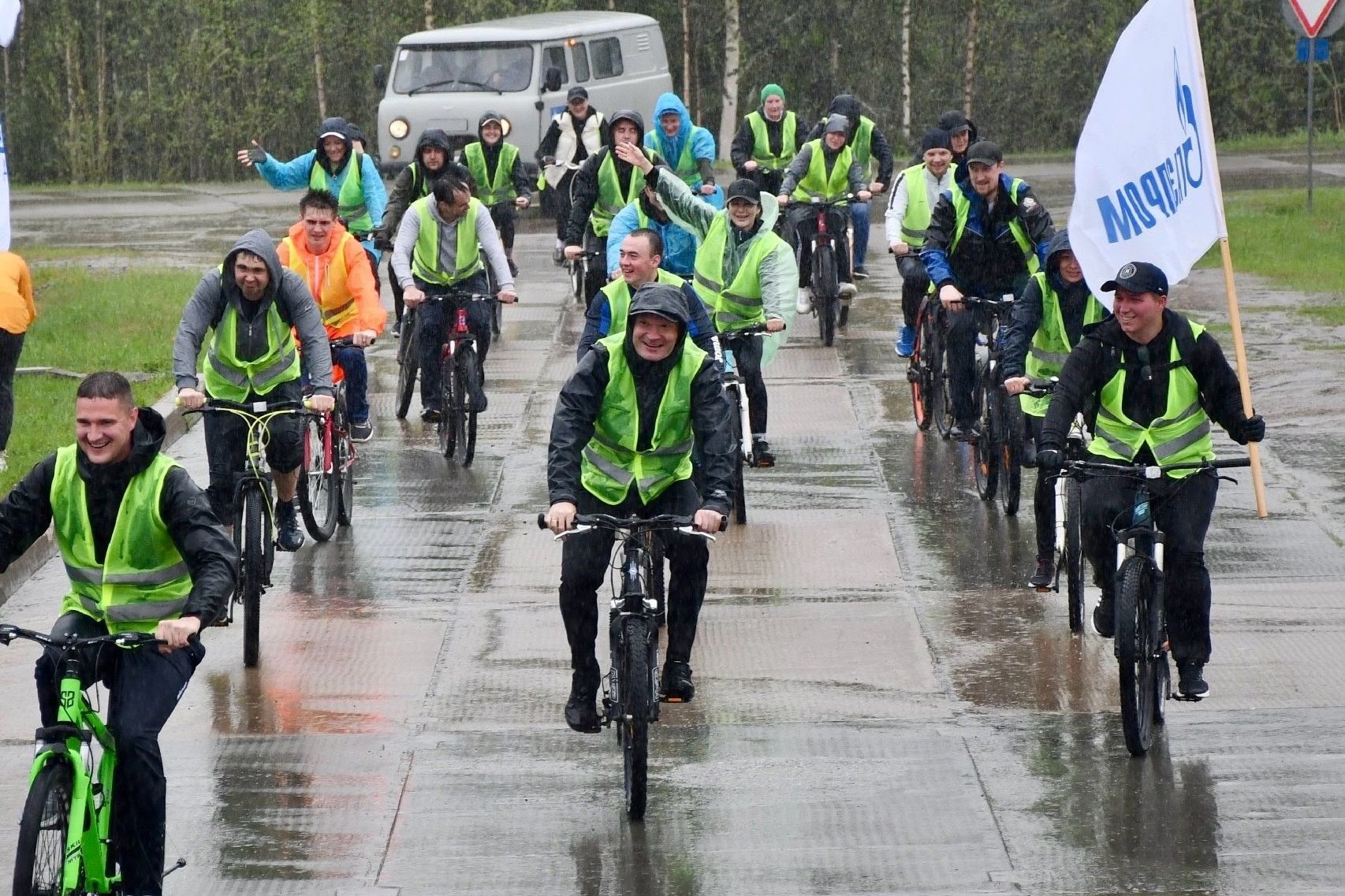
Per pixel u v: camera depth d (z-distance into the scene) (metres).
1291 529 32.97
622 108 88.75
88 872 17.27
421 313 40.47
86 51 123.56
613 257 36.34
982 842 20.03
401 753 23.08
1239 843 19.78
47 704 18.03
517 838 20.34
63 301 59.03
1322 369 45.84
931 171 45.25
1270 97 120.19
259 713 24.61
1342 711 24.03
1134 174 26.34
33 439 39.38
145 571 17.98
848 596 29.77
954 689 25.30
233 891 18.97
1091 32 117.88
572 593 21.38
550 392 46.56
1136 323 22.22
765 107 62.97
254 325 28.11
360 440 35.00
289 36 118.69
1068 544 27.55
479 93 82.94
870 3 118.75
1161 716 23.20
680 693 21.55
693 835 20.41
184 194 104.75
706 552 21.64
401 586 30.66
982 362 35.66
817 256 51.78
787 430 42.12
